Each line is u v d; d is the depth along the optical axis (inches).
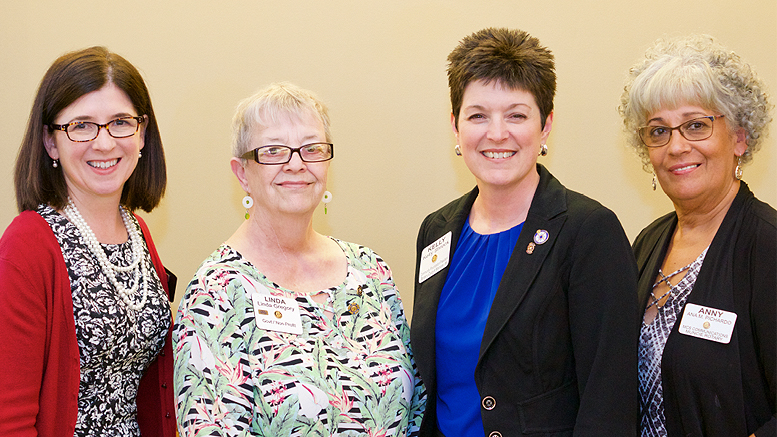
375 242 122.0
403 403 68.3
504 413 60.3
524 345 59.2
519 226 65.6
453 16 117.4
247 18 118.4
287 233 68.7
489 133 62.5
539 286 59.7
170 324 72.4
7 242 60.7
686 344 64.7
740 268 63.7
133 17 118.3
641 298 73.7
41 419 60.2
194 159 120.3
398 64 118.7
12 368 57.2
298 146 66.3
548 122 66.2
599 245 58.1
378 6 118.0
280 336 63.6
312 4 118.2
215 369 60.4
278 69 119.1
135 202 76.5
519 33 64.3
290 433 60.5
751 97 67.6
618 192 119.6
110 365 65.3
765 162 115.7
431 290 70.0
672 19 115.5
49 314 61.1
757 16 114.0
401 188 120.7
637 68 74.1
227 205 121.2
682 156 68.9
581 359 57.7
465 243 70.2
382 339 70.1
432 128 119.2
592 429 55.3
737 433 61.4
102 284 65.7
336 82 119.3
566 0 116.6
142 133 72.7
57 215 65.9
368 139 120.3
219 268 65.1
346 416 63.2
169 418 73.2
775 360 59.2
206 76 119.3
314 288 69.2
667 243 75.2
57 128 64.2
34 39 119.2
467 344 63.7
